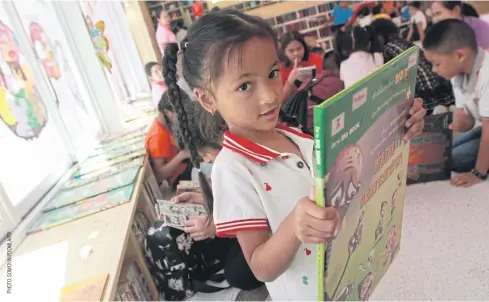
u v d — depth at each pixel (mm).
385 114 539
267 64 568
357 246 565
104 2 2814
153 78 2570
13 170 1305
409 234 1518
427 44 1853
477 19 1909
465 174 1772
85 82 2107
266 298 1410
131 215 1195
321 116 375
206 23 604
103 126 2229
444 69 1820
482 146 1697
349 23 2318
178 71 773
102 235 1104
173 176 2078
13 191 1275
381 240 671
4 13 1428
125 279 1204
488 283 1196
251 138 675
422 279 1282
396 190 683
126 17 2926
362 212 547
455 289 1211
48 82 1660
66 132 1735
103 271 923
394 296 1243
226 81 573
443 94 1901
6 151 1287
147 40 2982
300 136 768
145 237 1448
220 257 1504
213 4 2742
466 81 1771
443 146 1762
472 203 1592
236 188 629
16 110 1385
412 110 632
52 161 1583
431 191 1756
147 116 2527
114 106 2258
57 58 1830
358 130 463
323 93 2221
